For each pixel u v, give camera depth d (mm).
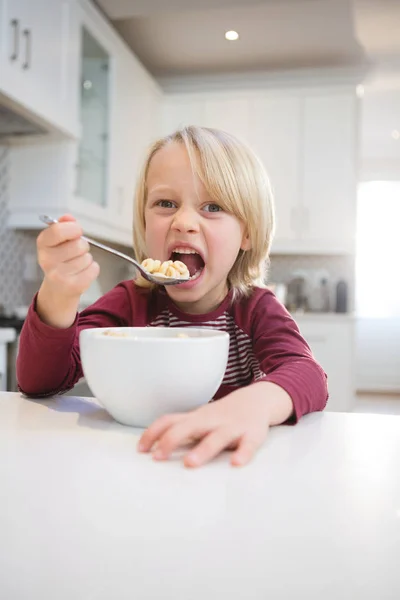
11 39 1846
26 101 1926
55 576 225
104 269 3557
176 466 378
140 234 892
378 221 5992
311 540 260
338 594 214
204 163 761
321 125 3555
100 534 264
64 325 594
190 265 808
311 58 3545
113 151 2896
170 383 466
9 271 2488
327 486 341
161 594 214
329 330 3246
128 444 435
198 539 260
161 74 3838
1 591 215
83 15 2434
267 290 881
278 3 2842
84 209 2551
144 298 903
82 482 341
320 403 579
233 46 3408
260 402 480
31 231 2680
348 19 3039
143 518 284
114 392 476
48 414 541
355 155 3514
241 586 219
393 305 5898
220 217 774
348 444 448
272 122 3602
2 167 2426
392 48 3383
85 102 2561
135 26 3174
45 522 277
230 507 302
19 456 394
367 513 296
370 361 5863
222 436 405
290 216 3570
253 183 815
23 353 608
